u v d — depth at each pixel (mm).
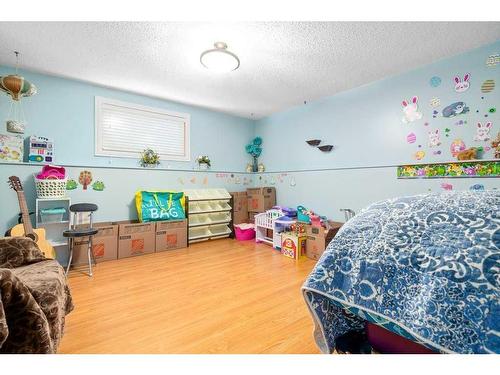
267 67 2574
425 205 781
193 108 3961
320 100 3559
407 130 2660
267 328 1532
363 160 3059
